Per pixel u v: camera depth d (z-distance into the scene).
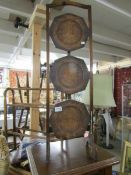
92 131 1.33
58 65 1.23
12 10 2.05
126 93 4.12
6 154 1.36
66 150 1.14
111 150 3.70
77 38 1.28
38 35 2.21
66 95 1.44
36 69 2.18
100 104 1.59
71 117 1.23
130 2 2.02
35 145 1.28
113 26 3.04
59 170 0.89
